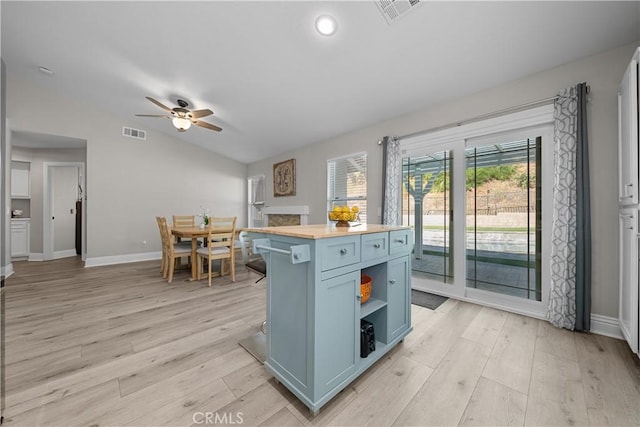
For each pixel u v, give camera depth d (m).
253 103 3.71
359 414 1.24
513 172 2.55
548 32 1.93
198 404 1.30
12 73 3.71
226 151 5.97
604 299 2.03
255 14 2.20
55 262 4.89
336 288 1.32
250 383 1.47
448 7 1.85
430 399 1.34
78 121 4.40
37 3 2.46
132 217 4.98
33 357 1.71
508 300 2.56
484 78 2.51
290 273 1.35
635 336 1.61
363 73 2.70
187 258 4.96
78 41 2.94
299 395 1.28
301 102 3.49
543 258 2.37
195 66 3.04
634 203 1.62
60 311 2.50
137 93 3.95
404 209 3.40
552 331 2.09
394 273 1.80
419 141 3.21
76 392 1.38
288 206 5.33
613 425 1.17
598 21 1.80
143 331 2.09
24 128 3.93
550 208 2.33
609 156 2.00
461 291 2.85
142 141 5.11
